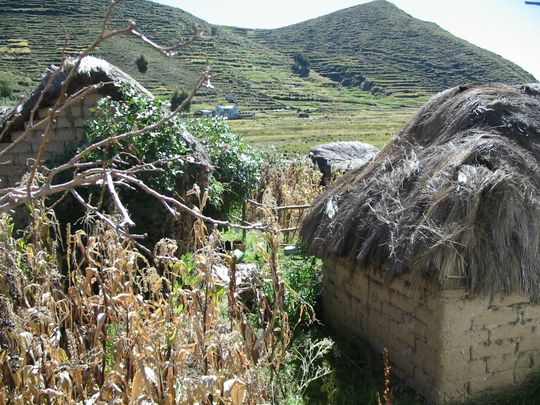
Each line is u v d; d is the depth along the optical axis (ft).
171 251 12.50
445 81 338.13
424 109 22.39
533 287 16.78
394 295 18.99
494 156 17.74
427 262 16.30
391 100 306.55
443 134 20.29
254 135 184.55
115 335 11.40
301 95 290.15
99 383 11.38
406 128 22.40
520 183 17.03
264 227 9.66
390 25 424.46
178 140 25.98
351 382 18.69
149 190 8.75
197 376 9.85
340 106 282.36
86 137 26.50
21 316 10.66
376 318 20.13
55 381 10.66
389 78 341.82
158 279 11.98
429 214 16.99
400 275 17.39
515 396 17.39
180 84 172.76
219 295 12.12
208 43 341.21
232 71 302.25
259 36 442.50
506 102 19.86
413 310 18.06
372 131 203.00
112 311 11.20
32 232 12.35
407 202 18.38
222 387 10.27
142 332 10.48
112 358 12.01
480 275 16.22
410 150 21.02
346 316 22.11
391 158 21.17
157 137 24.81
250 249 30.76
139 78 167.43
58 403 10.42
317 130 201.67
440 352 16.83
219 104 227.20
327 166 48.98
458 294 16.60
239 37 414.00
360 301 21.06
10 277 10.89
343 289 22.22
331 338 21.31
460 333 16.85
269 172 42.70
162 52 6.91
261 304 14.14
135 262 12.50
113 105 25.58
